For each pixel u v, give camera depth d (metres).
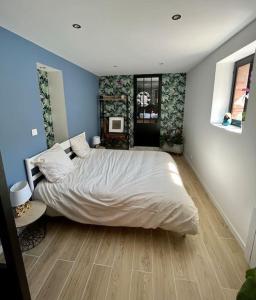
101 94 5.53
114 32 2.16
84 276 1.64
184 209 1.86
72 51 2.89
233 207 2.18
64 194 2.12
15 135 2.13
